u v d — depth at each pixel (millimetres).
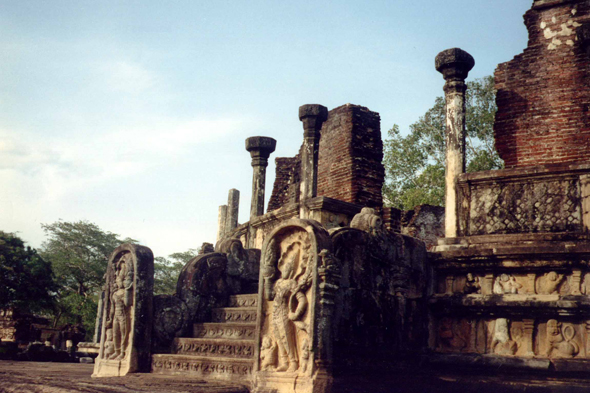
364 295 6195
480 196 7688
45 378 6777
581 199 7031
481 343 6973
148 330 7578
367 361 6078
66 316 37156
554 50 8641
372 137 13844
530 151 8547
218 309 8234
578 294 6473
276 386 5543
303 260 5707
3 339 25469
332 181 13906
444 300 7133
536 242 7094
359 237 6230
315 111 10469
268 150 12297
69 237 44438
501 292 6980
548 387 5996
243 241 12781
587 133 8211
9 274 27094
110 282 7887
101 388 5527
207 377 6734
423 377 6410
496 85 9000
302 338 5543
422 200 23312
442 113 25359
